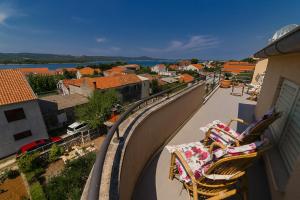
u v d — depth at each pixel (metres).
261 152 1.43
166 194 2.09
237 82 11.38
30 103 15.07
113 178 1.32
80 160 11.47
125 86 28.75
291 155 1.89
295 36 1.40
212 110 5.67
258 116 4.30
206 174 1.54
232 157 1.33
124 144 1.79
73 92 30.55
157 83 38.41
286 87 2.59
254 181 2.28
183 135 3.76
